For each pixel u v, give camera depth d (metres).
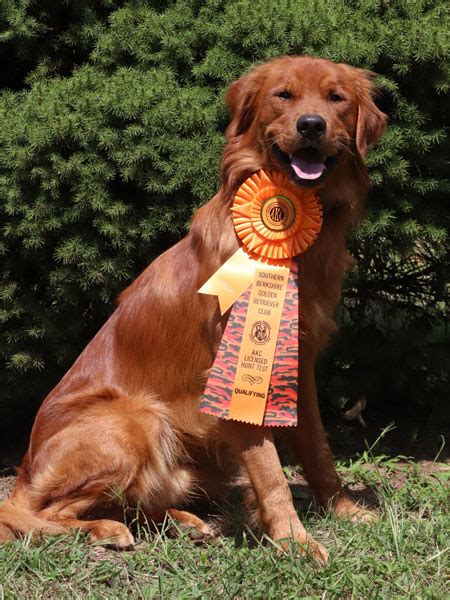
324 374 6.00
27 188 4.89
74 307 5.28
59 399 4.23
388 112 4.87
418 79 4.82
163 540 3.92
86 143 4.74
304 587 3.32
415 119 4.79
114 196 4.95
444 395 5.94
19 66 6.16
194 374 4.08
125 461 3.95
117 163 4.78
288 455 5.18
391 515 3.87
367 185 4.16
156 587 3.38
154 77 5.04
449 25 4.88
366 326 6.14
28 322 5.22
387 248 5.25
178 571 3.46
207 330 4.00
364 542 3.73
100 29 5.61
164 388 4.14
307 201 3.92
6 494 5.00
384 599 3.20
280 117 3.86
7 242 5.08
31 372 5.65
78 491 3.97
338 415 6.07
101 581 3.47
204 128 4.79
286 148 3.79
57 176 4.76
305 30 4.76
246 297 3.89
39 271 5.24
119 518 4.09
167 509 4.19
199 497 4.42
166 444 4.14
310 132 3.72
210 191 4.73
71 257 4.86
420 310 6.07
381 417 6.16
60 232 4.94
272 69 3.99
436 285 5.87
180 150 4.73
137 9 5.43
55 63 5.86
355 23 4.86
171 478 4.20
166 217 4.87
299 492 4.69
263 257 3.92
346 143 3.94
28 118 4.82
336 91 3.90
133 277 5.11
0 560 3.60
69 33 5.72
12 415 6.37
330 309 4.10
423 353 5.83
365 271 5.77
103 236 4.95
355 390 5.87
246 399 3.82
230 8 4.96
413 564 3.48
